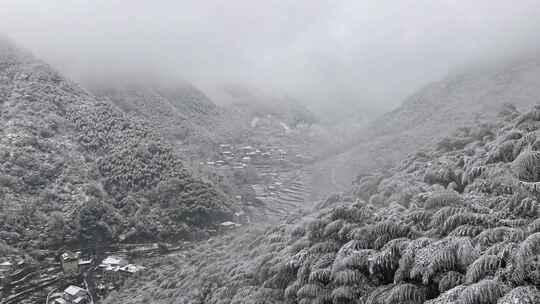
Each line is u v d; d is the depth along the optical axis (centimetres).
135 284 5547
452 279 1124
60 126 10388
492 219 1362
